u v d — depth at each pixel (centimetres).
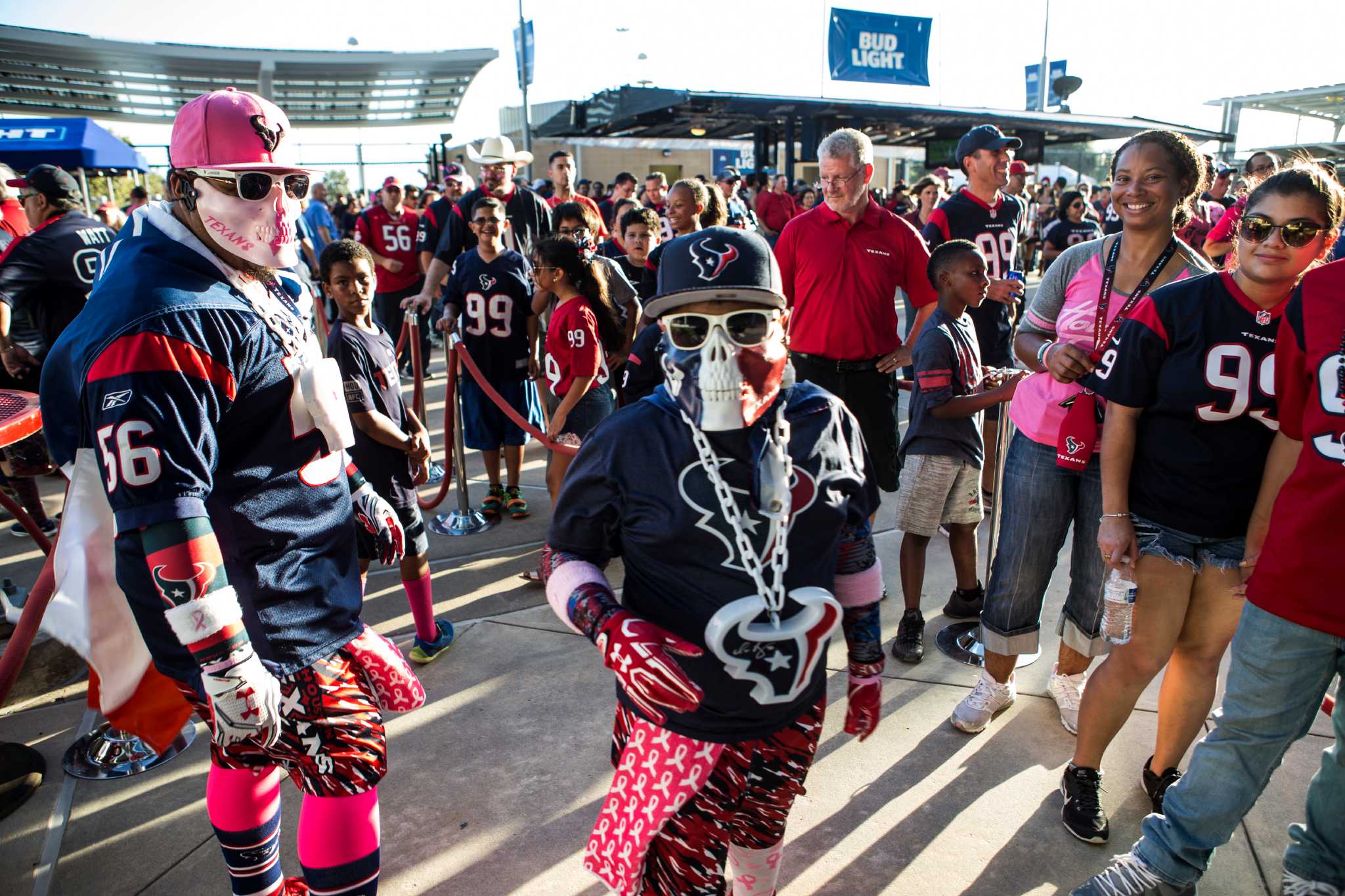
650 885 180
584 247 511
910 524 347
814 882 238
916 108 1627
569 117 1816
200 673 175
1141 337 222
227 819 196
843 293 388
